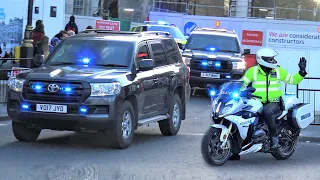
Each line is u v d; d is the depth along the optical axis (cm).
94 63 984
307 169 850
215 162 828
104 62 984
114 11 3797
